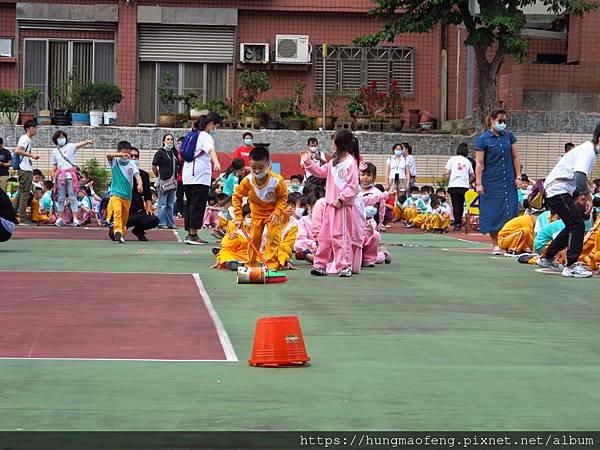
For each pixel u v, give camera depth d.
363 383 7.00
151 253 15.73
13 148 29.92
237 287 11.79
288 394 6.65
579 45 31.73
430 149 30.08
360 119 31.34
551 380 7.21
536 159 29.94
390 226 25.41
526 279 13.13
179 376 7.12
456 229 24.39
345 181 13.10
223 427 5.89
